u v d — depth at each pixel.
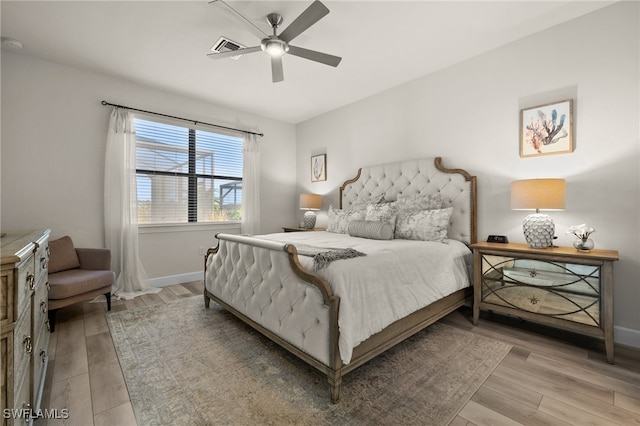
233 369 1.81
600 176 2.23
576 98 2.33
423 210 2.92
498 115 2.77
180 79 3.42
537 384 1.64
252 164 4.55
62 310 2.84
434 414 1.40
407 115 3.53
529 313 2.23
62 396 1.54
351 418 1.38
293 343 1.76
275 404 1.48
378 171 3.75
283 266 1.86
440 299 2.36
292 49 2.21
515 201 2.33
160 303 3.07
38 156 2.94
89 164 3.23
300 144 5.14
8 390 1.01
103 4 2.13
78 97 3.15
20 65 2.84
